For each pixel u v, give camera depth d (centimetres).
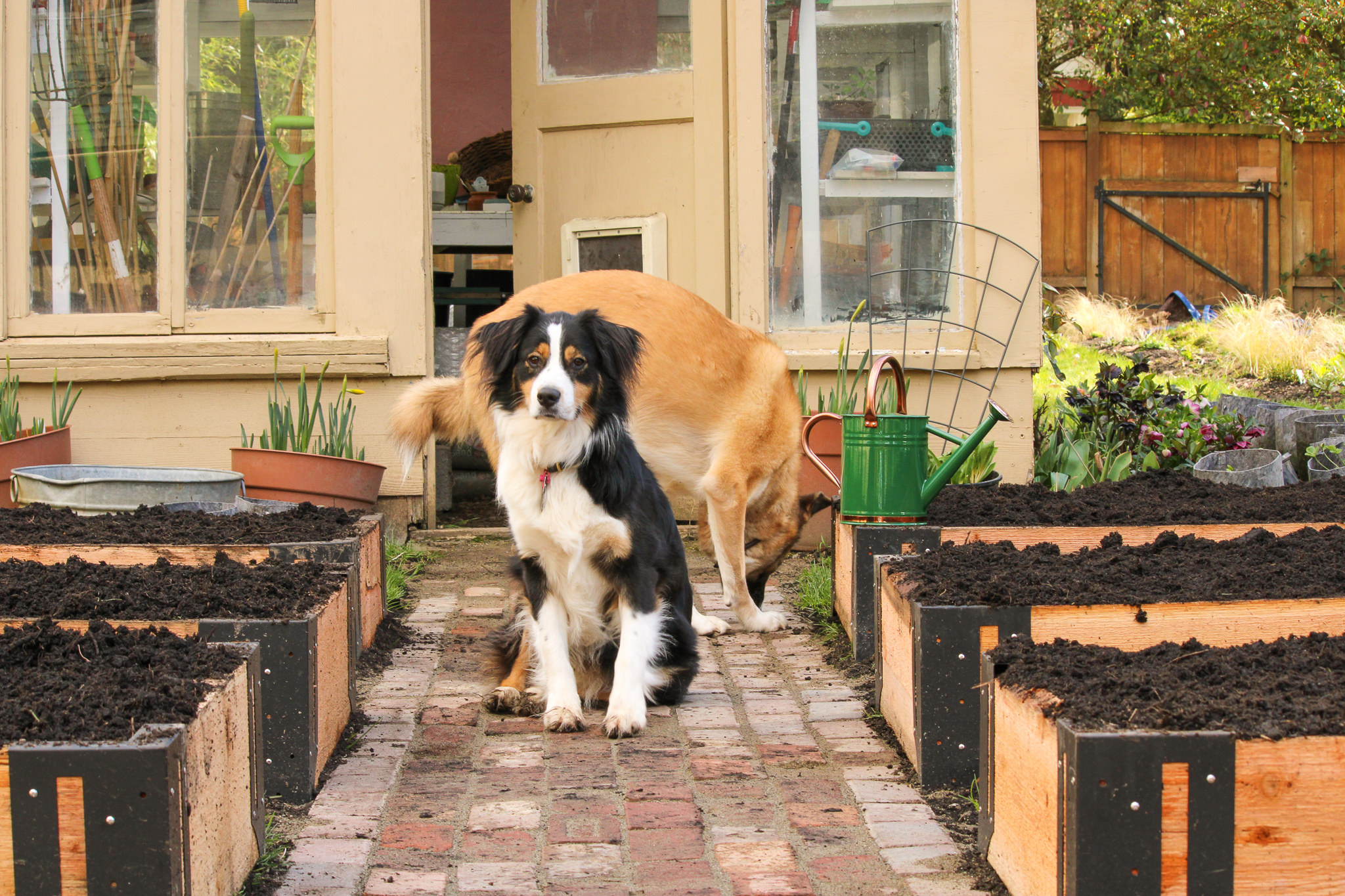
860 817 266
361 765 299
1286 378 919
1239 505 436
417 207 581
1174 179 1316
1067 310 1188
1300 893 194
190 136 589
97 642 252
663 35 643
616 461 336
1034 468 614
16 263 584
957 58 613
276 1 583
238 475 491
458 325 833
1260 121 1322
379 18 575
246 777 231
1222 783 191
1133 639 289
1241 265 1327
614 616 357
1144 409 623
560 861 241
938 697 283
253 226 593
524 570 347
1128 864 191
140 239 593
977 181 610
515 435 333
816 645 432
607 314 451
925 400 612
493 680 370
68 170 591
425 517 605
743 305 617
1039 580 307
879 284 630
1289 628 291
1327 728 194
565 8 666
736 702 361
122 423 582
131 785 187
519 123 684
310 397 585
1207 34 1281
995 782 235
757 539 473
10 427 535
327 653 297
